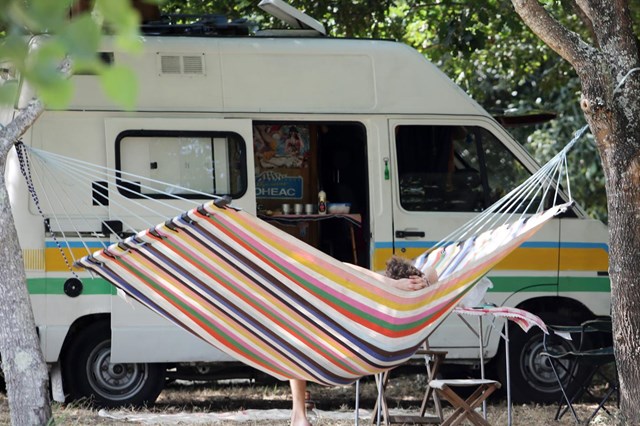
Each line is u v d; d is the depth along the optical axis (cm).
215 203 660
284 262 702
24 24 268
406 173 1074
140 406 1047
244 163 1033
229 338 802
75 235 1003
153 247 729
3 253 795
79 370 1029
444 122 1083
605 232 1095
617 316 855
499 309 877
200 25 1091
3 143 786
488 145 1091
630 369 848
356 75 1070
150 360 1009
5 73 730
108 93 265
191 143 1028
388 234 1066
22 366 796
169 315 807
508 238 768
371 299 712
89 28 262
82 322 1034
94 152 1009
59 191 1002
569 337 941
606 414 1049
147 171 1017
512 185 1091
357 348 754
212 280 742
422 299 720
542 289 1080
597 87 835
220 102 1038
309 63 1060
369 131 1068
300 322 749
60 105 264
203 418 998
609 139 844
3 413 1005
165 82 1028
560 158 848
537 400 1106
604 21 853
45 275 998
